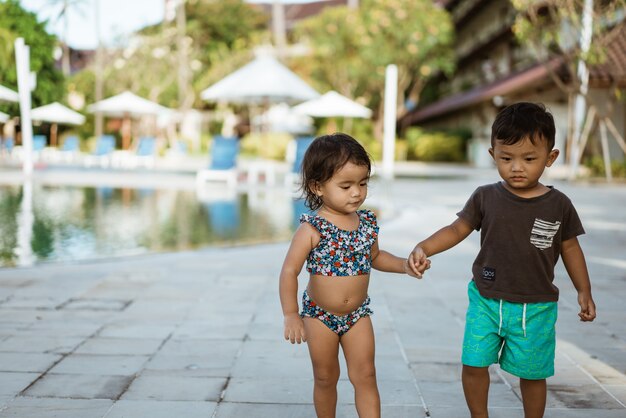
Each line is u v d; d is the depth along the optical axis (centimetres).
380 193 1410
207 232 848
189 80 3931
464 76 3906
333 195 224
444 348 369
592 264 639
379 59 3072
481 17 3584
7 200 1185
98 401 284
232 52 4212
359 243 230
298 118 3072
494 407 285
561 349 370
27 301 462
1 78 1508
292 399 291
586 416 277
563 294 512
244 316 430
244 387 304
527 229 225
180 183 1656
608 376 326
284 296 223
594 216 1034
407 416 274
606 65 1773
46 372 319
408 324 419
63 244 743
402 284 540
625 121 2094
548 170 2166
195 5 4478
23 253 685
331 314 232
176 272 574
